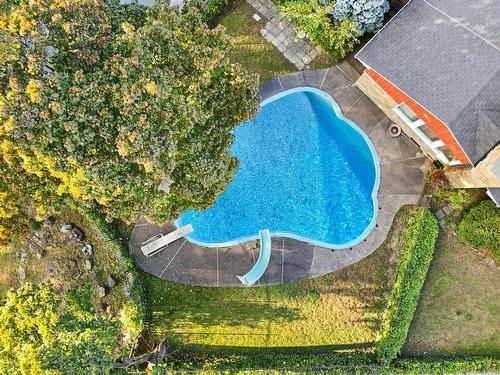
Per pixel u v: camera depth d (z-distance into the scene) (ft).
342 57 93.81
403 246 93.15
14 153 62.34
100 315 93.25
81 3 64.18
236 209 96.63
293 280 94.43
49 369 64.64
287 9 90.58
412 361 91.04
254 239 95.25
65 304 74.49
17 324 68.08
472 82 75.00
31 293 72.33
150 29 65.00
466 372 91.25
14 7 64.49
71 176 63.67
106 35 65.31
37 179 67.56
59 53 63.52
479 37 76.02
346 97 96.17
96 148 63.31
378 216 94.63
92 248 94.89
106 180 63.52
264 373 89.35
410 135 93.56
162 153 65.00
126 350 88.33
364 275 93.91
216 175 72.23
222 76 72.02
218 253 95.20
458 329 93.56
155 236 95.20
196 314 94.58
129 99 61.00
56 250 95.35
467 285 93.66
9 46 60.95
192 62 68.13
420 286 91.25
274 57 97.14
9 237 76.54
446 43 77.56
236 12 97.76
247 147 97.09
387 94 86.99
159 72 63.87
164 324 94.38
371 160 95.50
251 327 94.02
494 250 89.56
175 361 92.12
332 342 93.30
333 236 95.04
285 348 93.61
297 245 94.99
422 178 94.48
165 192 70.03
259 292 94.58
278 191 96.78
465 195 89.81
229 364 91.40
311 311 93.97
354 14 86.69
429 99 76.38
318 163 96.78
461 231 91.20
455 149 81.00
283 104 97.04
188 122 65.87
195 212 96.17
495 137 76.33
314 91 96.37
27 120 59.93
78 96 60.75
